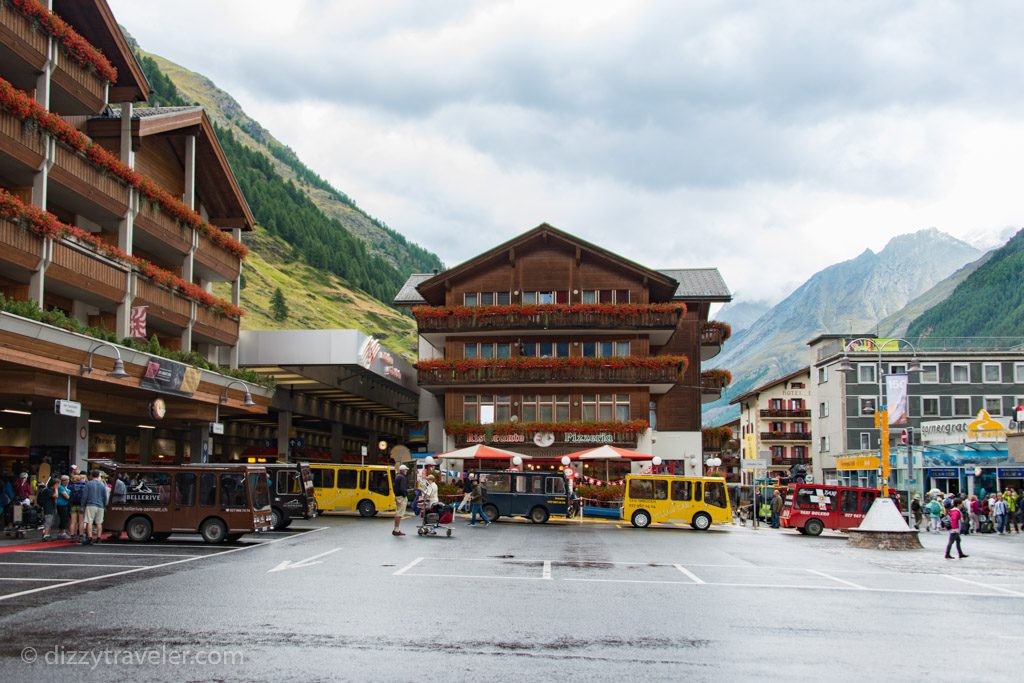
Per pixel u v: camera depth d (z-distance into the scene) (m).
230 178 42.81
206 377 35.78
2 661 9.38
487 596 14.88
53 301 31.58
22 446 37.69
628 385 50.47
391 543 24.97
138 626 11.46
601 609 13.77
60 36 29.50
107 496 23.27
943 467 55.81
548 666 9.61
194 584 15.44
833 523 37.19
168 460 49.38
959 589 17.75
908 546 28.72
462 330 50.97
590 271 52.28
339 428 63.84
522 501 37.50
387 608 13.30
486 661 9.79
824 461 89.88
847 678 9.38
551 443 49.59
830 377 87.62
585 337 51.72
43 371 25.52
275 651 10.06
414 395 67.31
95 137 35.06
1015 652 11.09
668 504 37.00
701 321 62.53
